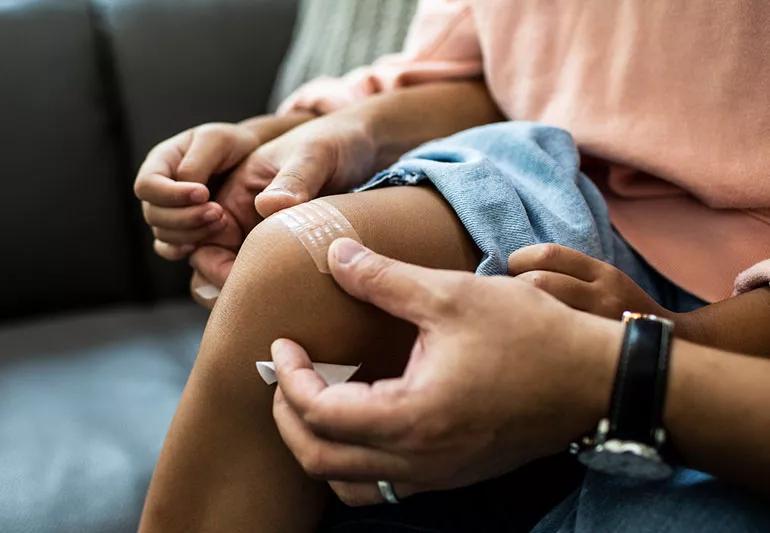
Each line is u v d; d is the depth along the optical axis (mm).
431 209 578
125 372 905
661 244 656
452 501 601
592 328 487
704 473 494
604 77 696
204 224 674
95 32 1131
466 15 834
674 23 663
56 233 1103
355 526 598
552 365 474
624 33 687
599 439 470
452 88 830
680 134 656
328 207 561
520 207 584
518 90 751
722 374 472
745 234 641
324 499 580
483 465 493
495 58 765
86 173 1113
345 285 517
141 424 797
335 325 533
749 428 466
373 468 488
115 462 745
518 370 472
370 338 539
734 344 564
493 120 832
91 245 1126
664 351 475
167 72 1137
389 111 773
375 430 471
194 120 1152
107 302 1162
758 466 470
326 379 524
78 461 747
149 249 1156
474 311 481
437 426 470
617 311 547
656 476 479
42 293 1114
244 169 708
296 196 610
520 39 750
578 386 475
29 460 748
